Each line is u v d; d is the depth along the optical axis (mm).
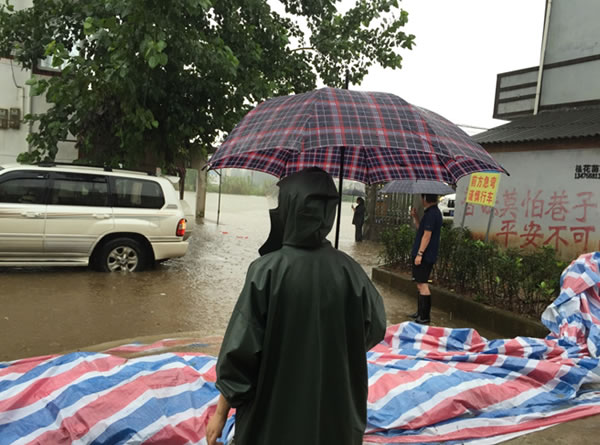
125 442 2779
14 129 11617
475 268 6781
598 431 3307
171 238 8656
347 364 1696
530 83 10836
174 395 3168
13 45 10859
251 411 1638
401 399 3365
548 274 5949
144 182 8500
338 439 1672
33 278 7676
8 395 3004
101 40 8461
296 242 1698
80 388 3021
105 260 8312
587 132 7996
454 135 2086
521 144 9133
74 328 5422
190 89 10648
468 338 4582
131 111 9320
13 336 5059
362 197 16641
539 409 3549
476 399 3479
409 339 4703
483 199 8172
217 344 4836
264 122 2078
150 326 5660
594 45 9523
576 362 4035
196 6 8469
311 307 1630
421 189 6129
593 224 7965
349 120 1881
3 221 7414
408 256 8977
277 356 1627
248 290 1624
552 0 10227
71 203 7918
